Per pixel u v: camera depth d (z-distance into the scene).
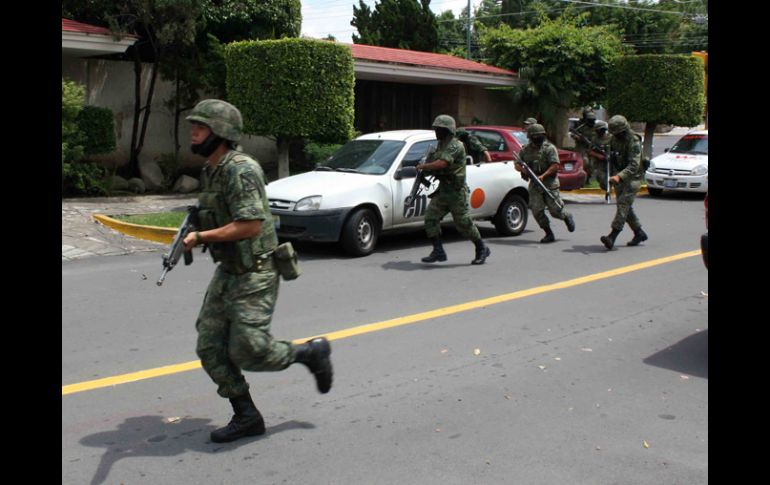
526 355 6.05
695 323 7.04
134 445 4.36
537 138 11.37
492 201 11.94
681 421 4.73
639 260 10.14
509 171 12.27
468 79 21.36
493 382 5.43
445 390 5.26
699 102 21.16
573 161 16.27
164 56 16.50
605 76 22.81
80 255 10.08
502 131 14.85
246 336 4.17
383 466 4.10
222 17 16.75
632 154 10.69
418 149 11.20
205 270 9.34
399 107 22.27
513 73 22.81
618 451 4.30
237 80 14.09
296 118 13.68
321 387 4.61
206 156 4.24
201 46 17.39
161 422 4.70
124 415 4.80
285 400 5.07
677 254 10.59
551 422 4.71
